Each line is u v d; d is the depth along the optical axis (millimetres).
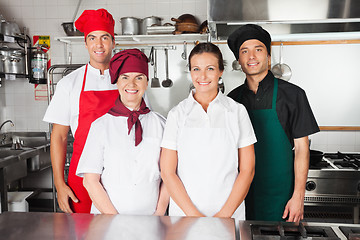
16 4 3441
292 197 1617
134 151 1326
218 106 1335
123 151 1317
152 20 3014
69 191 1709
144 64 1367
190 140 1314
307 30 2646
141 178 1321
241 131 1324
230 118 1320
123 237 846
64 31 3207
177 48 3266
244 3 2105
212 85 1298
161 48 3268
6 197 2471
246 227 992
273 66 2979
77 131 1740
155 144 1361
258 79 1676
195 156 1311
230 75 3146
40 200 3537
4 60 3057
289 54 3066
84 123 1725
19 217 985
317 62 3043
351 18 2031
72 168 1741
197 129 1312
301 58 3057
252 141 1326
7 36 3012
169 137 1320
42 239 834
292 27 2545
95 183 1305
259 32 1595
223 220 959
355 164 2445
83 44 3414
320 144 3133
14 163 2557
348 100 3043
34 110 3527
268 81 1659
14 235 858
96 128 1357
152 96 3332
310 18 2072
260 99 1667
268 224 1018
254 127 1683
